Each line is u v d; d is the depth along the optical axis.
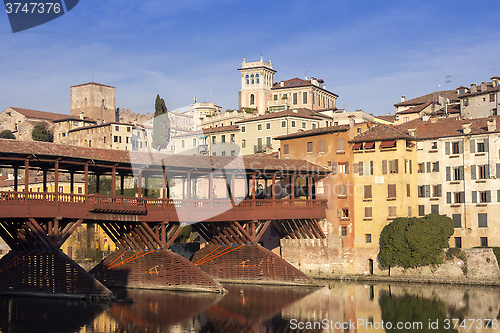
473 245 65.50
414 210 68.75
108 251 86.69
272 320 44.31
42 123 149.00
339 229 68.81
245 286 61.75
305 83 131.00
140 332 39.41
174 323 42.50
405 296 54.81
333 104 141.38
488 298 53.22
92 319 42.38
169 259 55.59
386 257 64.38
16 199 42.78
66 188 89.88
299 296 54.94
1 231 46.31
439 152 68.69
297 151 74.75
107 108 154.75
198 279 56.16
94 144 134.00
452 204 67.31
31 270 48.72
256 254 62.16
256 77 132.25
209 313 46.41
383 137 67.38
